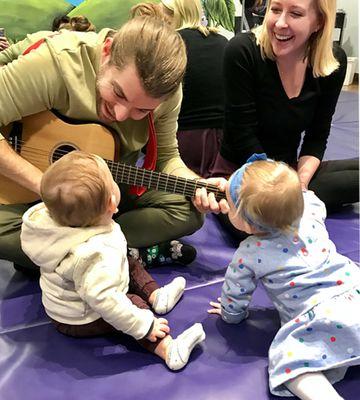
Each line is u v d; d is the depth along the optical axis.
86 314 1.09
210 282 1.37
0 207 1.26
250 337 1.16
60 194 0.97
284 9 1.38
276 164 1.06
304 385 0.96
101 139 1.25
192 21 1.91
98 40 1.19
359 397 1.00
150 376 1.05
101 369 1.06
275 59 1.49
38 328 1.17
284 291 1.04
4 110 1.16
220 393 1.01
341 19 4.23
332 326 0.98
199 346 1.13
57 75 1.15
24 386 1.01
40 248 1.02
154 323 1.07
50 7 2.82
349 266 1.07
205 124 1.88
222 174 1.71
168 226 1.37
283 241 1.04
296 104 1.55
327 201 1.75
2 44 2.27
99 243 1.00
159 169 1.47
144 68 1.00
